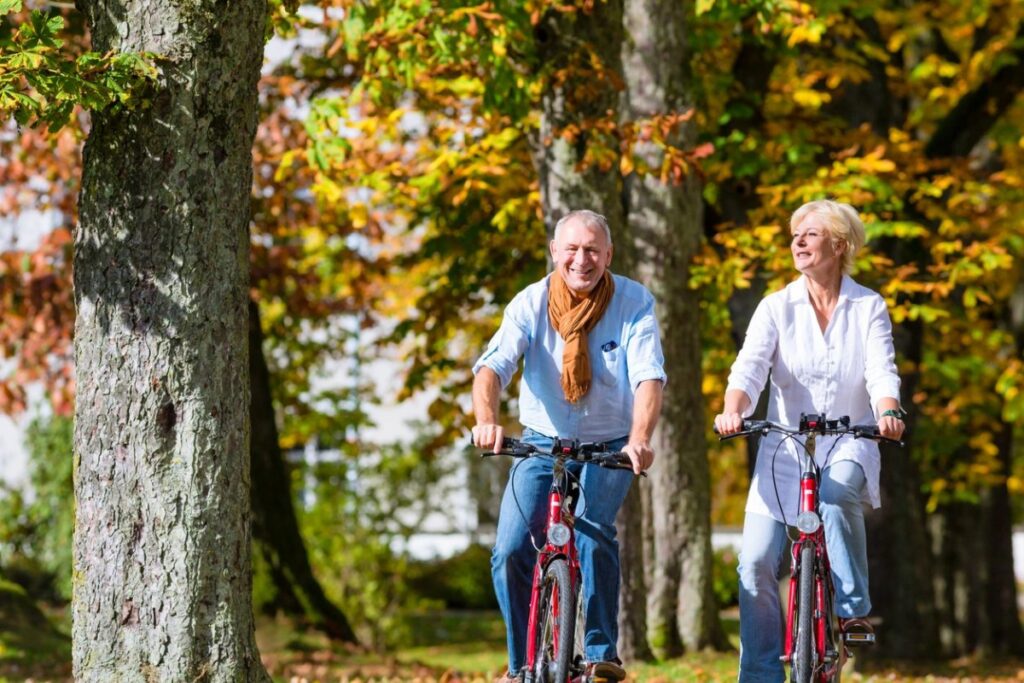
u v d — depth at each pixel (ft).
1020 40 58.95
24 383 65.26
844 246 24.62
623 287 23.36
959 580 79.56
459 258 59.93
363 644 69.10
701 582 51.62
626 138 39.78
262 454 62.85
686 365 51.65
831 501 24.11
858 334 24.70
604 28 39.63
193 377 24.52
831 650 23.29
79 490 24.88
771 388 25.35
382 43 39.06
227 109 24.86
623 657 44.24
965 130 60.08
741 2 45.14
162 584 24.38
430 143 56.75
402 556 78.89
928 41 71.61
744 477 98.68
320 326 76.02
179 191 24.50
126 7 24.64
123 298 24.52
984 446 72.38
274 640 59.47
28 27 23.48
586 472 22.85
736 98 56.90
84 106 23.08
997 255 53.26
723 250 56.75
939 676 55.72
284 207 63.16
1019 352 77.15
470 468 97.14
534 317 23.32
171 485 24.40
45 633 54.13
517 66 39.96
